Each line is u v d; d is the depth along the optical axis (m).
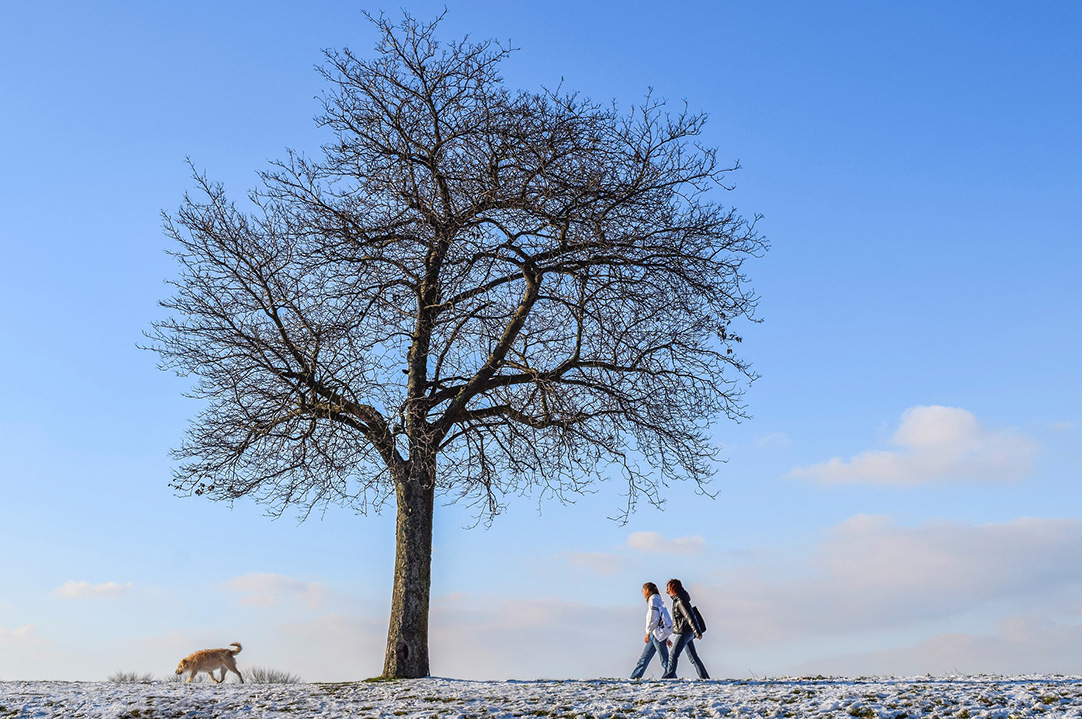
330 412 13.59
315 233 13.88
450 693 10.94
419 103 14.38
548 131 13.86
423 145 14.39
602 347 14.51
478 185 13.79
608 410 14.45
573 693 10.69
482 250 14.42
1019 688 9.84
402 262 14.70
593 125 13.98
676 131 14.27
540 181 13.87
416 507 13.49
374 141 14.25
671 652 12.59
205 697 11.05
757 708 9.31
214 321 13.73
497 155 14.02
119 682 13.96
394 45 14.38
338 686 12.02
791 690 10.41
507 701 10.20
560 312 15.03
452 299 14.58
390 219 14.21
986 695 9.45
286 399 13.55
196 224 13.70
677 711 9.34
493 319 14.43
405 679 12.65
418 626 13.07
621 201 14.09
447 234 13.55
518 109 13.88
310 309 13.98
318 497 14.30
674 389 14.73
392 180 14.21
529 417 14.12
